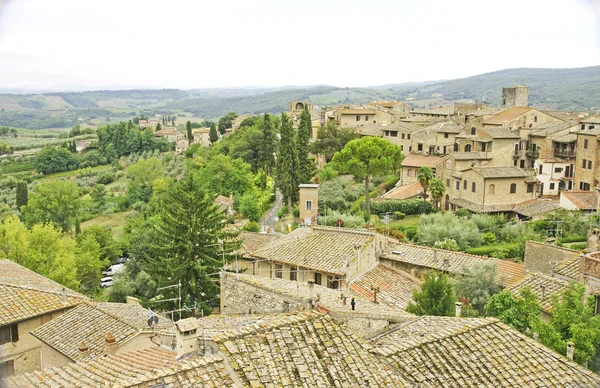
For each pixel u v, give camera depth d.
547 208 70.19
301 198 72.31
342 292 27.83
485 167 75.50
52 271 56.50
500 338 19.64
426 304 29.69
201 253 40.41
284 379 15.56
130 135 195.38
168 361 17.89
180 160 166.25
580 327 23.34
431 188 77.00
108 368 18.25
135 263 65.06
